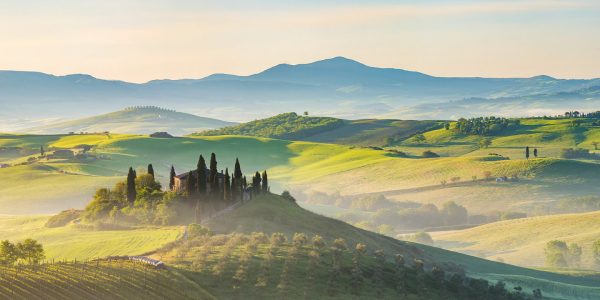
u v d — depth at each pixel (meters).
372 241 147.00
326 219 155.50
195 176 161.62
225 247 109.12
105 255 116.50
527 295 130.00
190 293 88.06
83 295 82.94
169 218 145.00
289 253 109.12
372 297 101.00
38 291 83.19
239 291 92.62
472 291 119.06
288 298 92.88
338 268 106.56
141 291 86.00
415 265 121.31
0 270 92.44
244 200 161.00
